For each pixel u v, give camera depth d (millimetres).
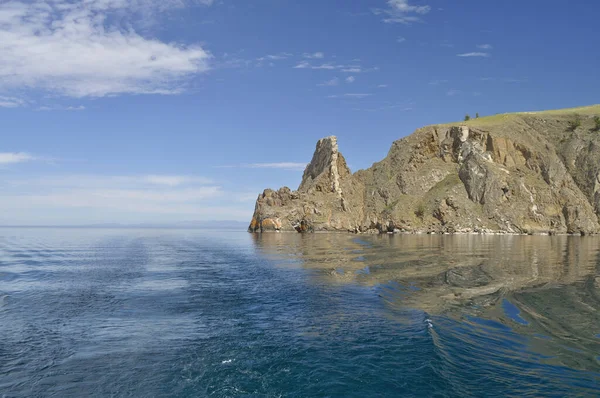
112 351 14922
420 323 17141
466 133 137000
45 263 44125
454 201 119750
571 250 52500
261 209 129875
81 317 19719
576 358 12641
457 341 14484
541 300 20484
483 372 11766
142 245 78375
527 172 123938
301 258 46156
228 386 11891
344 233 118938
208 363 13656
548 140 131250
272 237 100500
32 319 19359
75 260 47469
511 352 13266
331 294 24500
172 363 13711
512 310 18547
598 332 15172
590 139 121812
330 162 137875
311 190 132875
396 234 110188
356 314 19469
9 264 43062
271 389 11586
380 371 12375
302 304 22062
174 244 80438
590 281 26172
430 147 141750
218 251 59781
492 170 122250
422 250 53375
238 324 18312
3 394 11562
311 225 122188
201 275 33594
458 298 21625
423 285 26078
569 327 15836
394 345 14641
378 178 145625
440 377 11523
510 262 37906
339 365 13031
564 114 136750
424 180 134250
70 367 13445
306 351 14484
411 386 11242
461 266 35000
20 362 13883
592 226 106125
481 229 112500
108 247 72562
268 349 14867
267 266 39375
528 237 92188
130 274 34500
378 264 38094
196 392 11570
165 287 27844
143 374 12844
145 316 19891
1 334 17000
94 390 11789
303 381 11992
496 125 138250
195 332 17219
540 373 11555
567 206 111688
